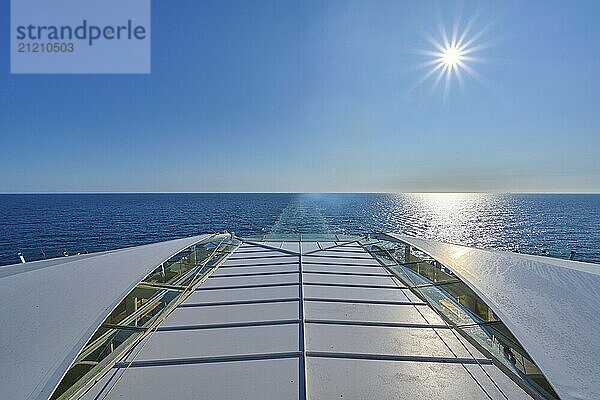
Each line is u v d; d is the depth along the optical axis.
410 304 6.23
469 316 5.39
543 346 3.82
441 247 8.53
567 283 5.45
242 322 5.34
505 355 4.22
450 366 4.15
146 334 4.90
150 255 7.19
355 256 10.69
